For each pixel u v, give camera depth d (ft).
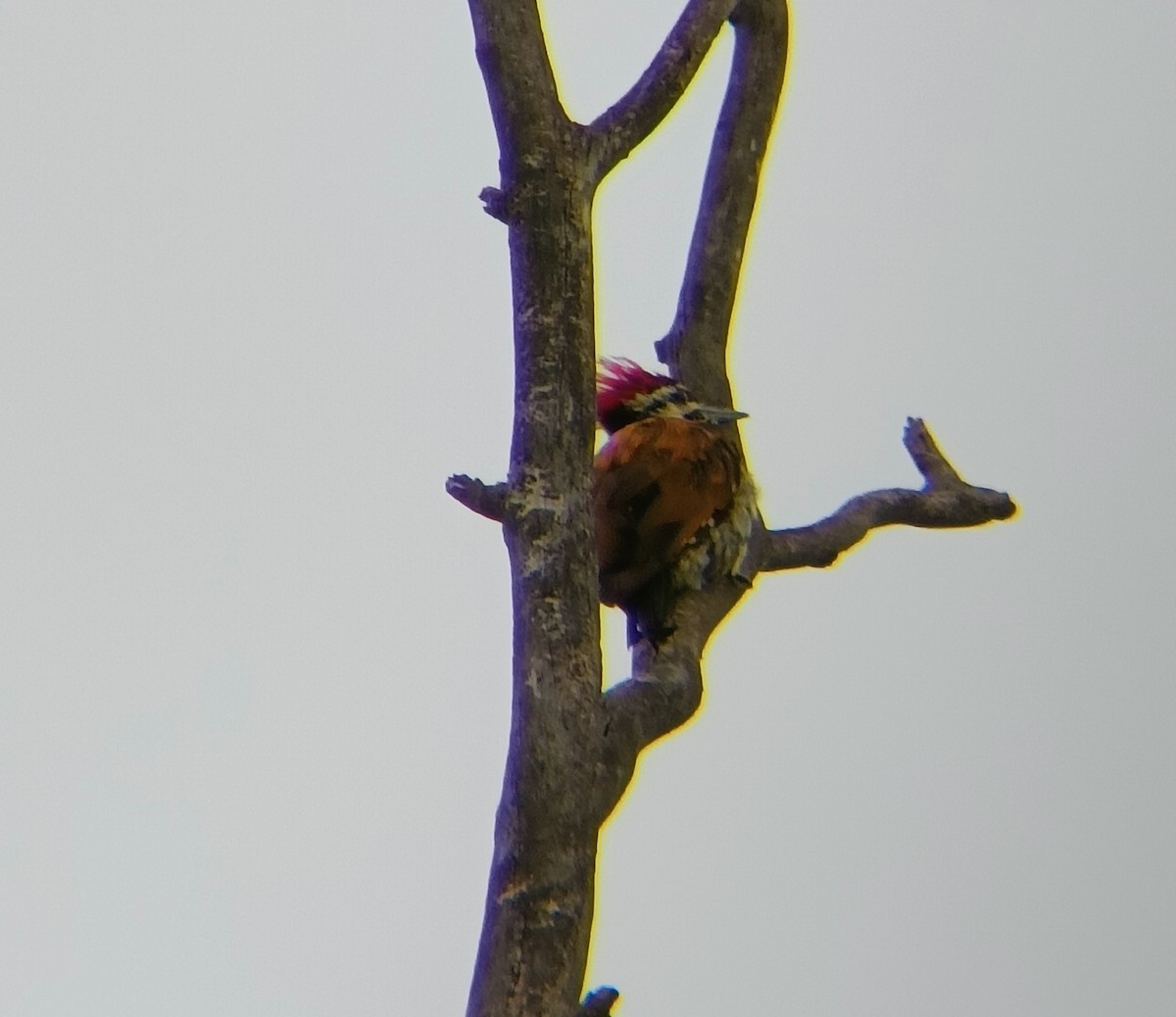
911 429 40.73
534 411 39.29
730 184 40.45
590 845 39.19
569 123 39.37
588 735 39.22
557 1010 39.11
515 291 39.34
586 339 39.32
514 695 39.24
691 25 39.55
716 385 40.40
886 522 40.47
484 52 39.37
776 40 40.47
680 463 40.11
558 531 39.27
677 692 39.47
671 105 39.50
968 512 40.55
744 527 40.19
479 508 39.27
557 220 39.32
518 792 39.19
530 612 39.24
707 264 40.45
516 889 39.17
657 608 40.06
